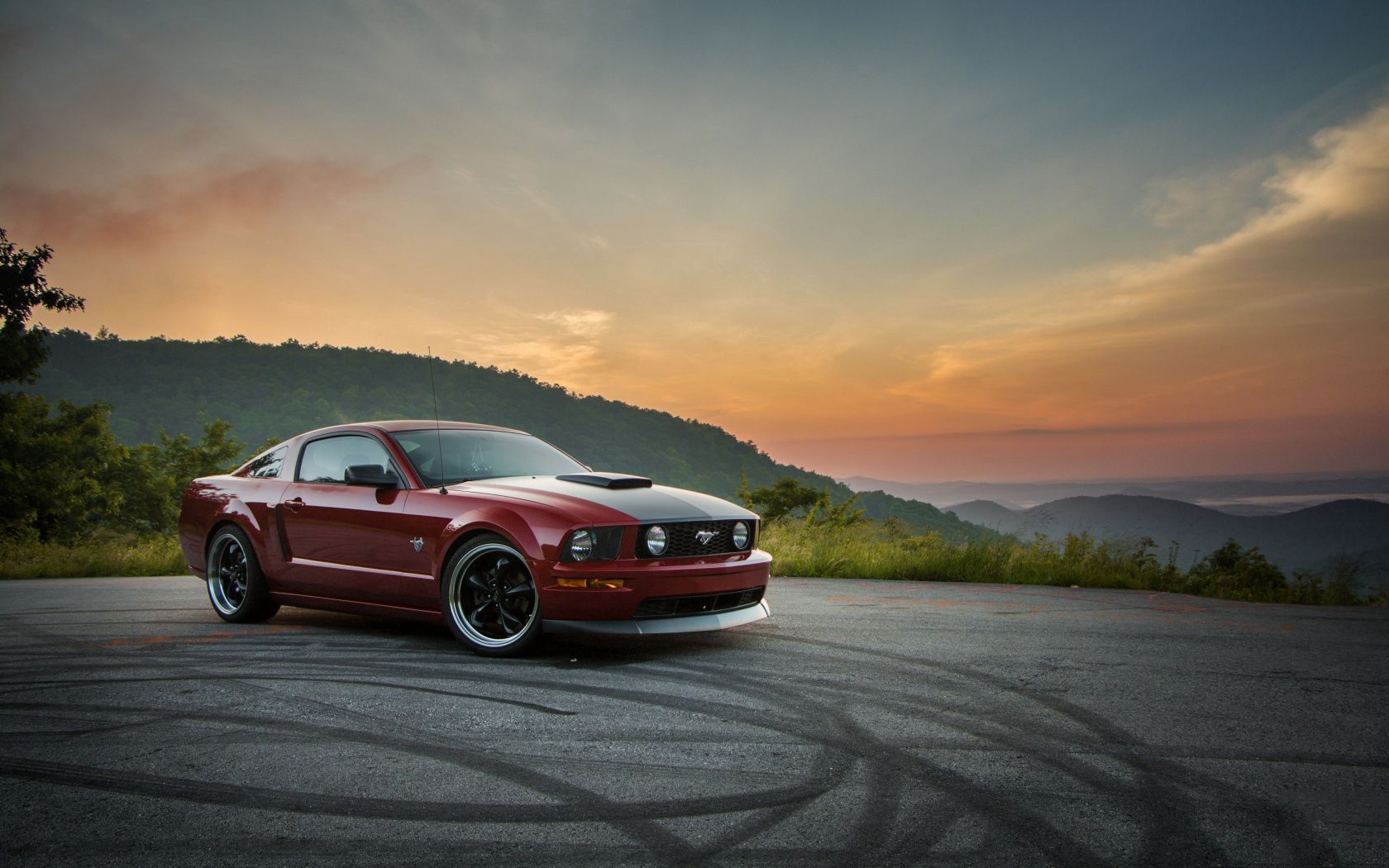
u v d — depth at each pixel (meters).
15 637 5.46
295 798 2.62
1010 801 2.56
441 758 2.98
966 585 8.50
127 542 16.41
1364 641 5.21
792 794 2.62
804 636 5.29
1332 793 2.64
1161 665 4.45
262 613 6.01
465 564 4.85
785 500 43.22
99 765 2.94
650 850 2.22
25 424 41.53
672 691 3.90
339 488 5.54
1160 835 2.32
